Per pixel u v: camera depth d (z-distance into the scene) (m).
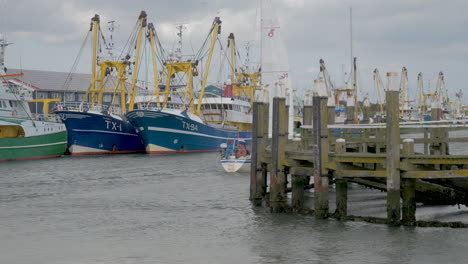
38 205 29.00
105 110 71.44
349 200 29.22
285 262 17.36
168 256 18.34
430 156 19.52
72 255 18.61
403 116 126.56
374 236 19.98
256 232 21.52
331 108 29.28
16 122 59.56
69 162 56.38
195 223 23.73
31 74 102.44
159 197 31.48
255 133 27.66
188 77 77.25
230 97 85.69
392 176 20.12
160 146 70.62
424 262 16.95
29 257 18.42
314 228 21.62
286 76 36.56
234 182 38.16
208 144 76.75
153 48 78.38
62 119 67.44
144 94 85.06
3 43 62.50
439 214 24.28
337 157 22.03
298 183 24.88
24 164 53.97
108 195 32.50
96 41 77.12
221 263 17.44
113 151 72.12
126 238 21.06
